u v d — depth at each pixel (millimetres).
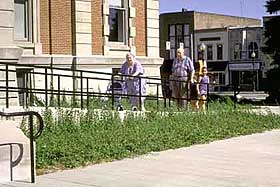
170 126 13414
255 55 69125
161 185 8070
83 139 10930
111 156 10312
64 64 20391
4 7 16344
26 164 8438
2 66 15852
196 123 14328
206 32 73125
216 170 9289
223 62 71938
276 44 35031
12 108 11883
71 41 21000
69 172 8969
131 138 11531
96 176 8672
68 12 20938
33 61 19297
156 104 17500
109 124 12875
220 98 24125
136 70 16125
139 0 24062
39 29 19953
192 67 17188
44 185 7992
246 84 69562
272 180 8484
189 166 9633
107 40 22312
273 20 34938
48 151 9688
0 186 7879
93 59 21391
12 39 16609
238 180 8477
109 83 19203
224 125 14875
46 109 12320
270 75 34969
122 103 16562
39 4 20000
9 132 8484
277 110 22953
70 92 13844
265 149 11742
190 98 17156
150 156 10633
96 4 21953
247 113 17750
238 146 12164
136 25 23859
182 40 74500
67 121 12383
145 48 24266
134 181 8328
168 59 67500
